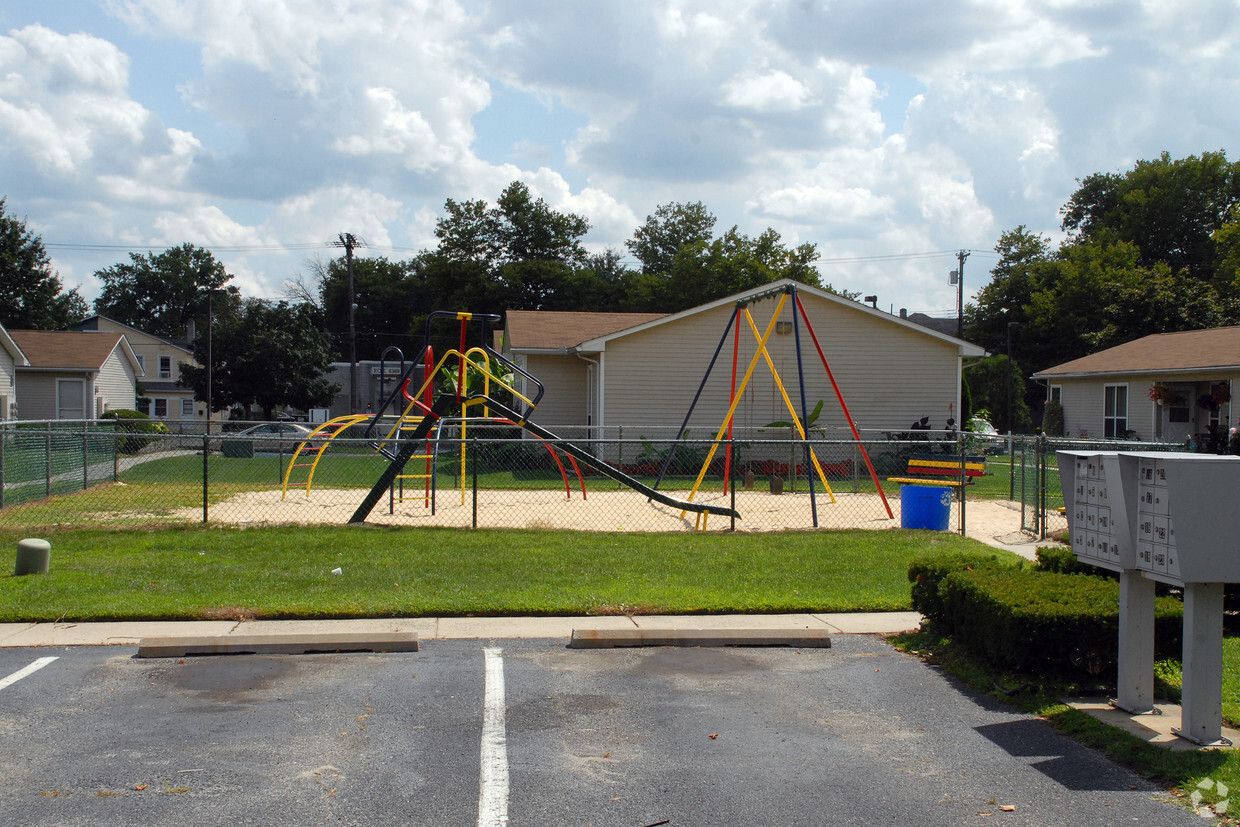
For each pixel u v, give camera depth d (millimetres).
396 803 4051
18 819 3836
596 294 57219
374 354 76062
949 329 76062
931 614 7270
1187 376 22828
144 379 56875
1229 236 39312
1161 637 6090
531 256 59281
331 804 4031
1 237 45094
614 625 7391
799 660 6582
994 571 7043
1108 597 6156
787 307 23500
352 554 10031
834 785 4316
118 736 4863
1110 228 52875
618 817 3939
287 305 44469
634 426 22297
